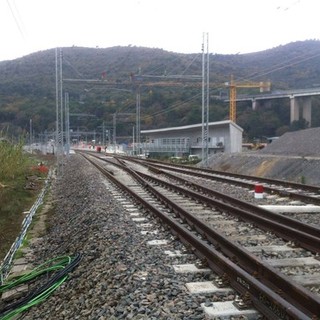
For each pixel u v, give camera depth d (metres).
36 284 9.60
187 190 15.99
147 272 6.86
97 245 9.62
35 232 15.73
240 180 21.00
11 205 21.48
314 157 24.78
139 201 14.46
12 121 94.62
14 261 12.03
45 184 29.77
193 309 5.34
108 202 15.26
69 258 10.16
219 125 52.34
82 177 27.38
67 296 7.70
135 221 11.41
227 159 34.84
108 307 5.84
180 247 8.41
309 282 6.20
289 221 9.90
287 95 88.00
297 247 8.18
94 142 103.81
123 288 6.27
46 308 7.75
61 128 34.06
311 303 4.93
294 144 32.91
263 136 90.75
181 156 56.81
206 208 13.02
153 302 5.63
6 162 26.20
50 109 93.62
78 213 15.55
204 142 32.84
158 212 11.34
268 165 27.20
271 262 7.16
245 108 100.88
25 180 30.67
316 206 12.90
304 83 99.38
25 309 8.06
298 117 87.38
